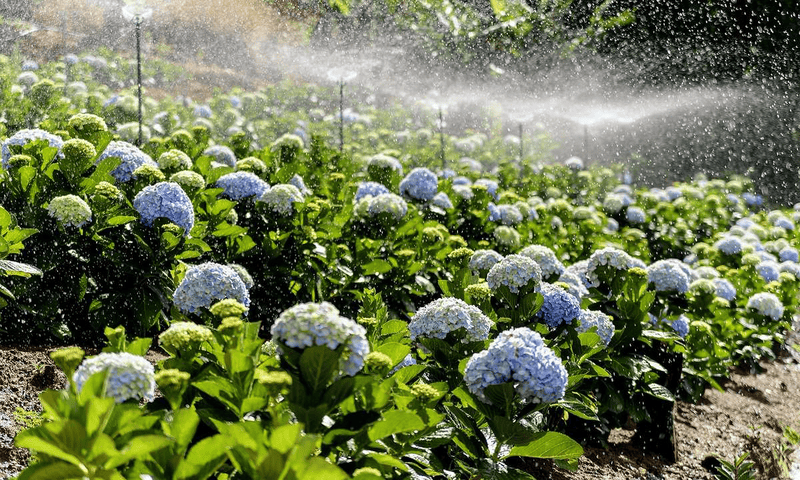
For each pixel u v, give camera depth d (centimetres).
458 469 260
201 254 358
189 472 157
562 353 323
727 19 1386
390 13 1348
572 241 625
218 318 241
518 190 803
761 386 562
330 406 177
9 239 292
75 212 313
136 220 333
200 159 406
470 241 514
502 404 232
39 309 319
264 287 388
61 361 158
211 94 1139
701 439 431
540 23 1356
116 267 332
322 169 570
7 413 256
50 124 489
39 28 1153
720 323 542
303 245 388
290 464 147
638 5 1385
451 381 265
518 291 321
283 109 1087
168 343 183
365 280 403
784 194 1339
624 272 381
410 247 432
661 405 393
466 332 271
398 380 218
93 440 141
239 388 177
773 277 673
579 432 374
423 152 876
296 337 173
